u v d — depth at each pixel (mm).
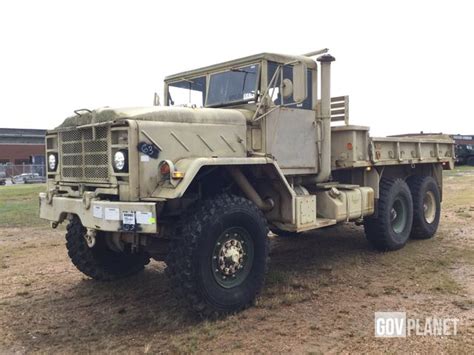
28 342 3873
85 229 5152
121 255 5523
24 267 6223
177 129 4395
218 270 4281
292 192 5074
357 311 4348
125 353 3607
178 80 6051
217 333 3889
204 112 4695
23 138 42750
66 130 4699
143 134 4148
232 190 5016
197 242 4074
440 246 7016
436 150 8125
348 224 8766
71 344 3814
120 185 4172
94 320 4316
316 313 4320
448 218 9469
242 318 4230
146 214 3877
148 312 4473
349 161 6285
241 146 4953
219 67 5566
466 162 30141
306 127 5676
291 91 5281
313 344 3666
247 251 4527
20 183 30891
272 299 4676
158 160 4230
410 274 5512
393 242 6695
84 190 4543
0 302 4816
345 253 6641
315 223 5445
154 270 5934
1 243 7816
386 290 4941
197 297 4102
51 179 5047
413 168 7719
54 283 5473
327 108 5859
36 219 10422
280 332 3898
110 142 4227
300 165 5605
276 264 6113
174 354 3568
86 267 5352
